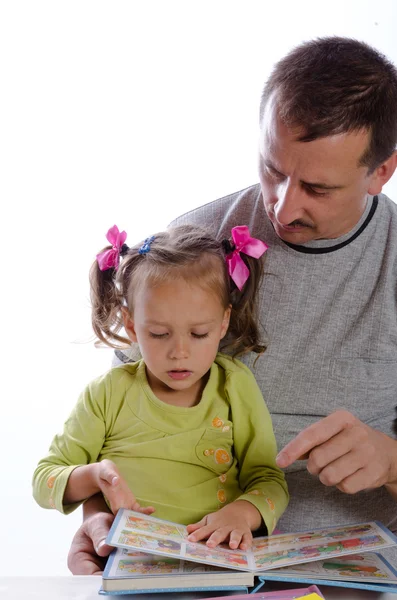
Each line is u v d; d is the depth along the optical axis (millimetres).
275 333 1271
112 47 2467
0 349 2574
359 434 1009
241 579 842
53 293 2590
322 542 924
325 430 989
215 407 1206
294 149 1045
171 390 1220
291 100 1037
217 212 1365
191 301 1119
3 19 2428
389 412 1311
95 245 2574
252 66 2461
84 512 1160
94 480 1070
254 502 1060
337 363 1263
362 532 949
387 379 1272
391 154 1121
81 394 1259
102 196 2555
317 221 1120
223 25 2445
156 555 906
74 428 1223
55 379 2553
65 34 2453
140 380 1229
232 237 1244
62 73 2480
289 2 2412
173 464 1182
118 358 1344
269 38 2438
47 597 836
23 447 2352
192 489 1167
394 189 2428
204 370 1158
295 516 1260
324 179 1054
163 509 1147
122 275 1212
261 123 1150
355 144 1042
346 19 2395
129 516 967
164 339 1137
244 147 2504
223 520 987
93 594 846
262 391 1281
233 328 1267
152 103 2500
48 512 2256
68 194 2561
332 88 1030
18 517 2227
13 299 2586
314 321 1267
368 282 1262
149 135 2518
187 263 1146
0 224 2574
